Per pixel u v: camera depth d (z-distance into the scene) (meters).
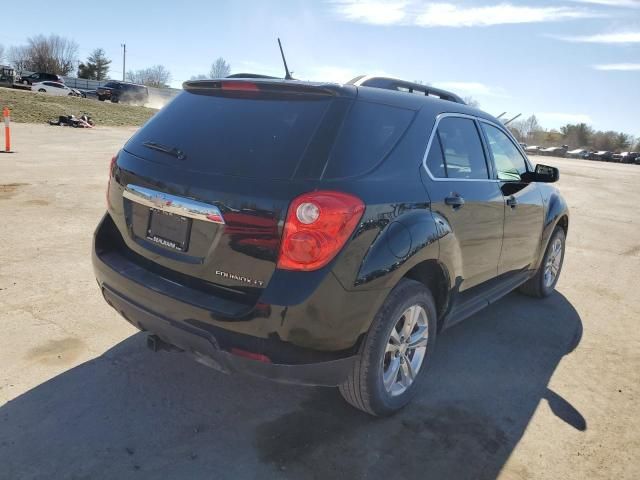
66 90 45.91
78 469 2.48
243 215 2.46
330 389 3.32
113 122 29.00
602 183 21.25
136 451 2.63
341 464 2.65
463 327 4.50
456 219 3.19
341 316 2.47
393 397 3.02
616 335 4.54
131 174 2.95
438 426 3.02
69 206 7.72
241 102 2.89
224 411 3.01
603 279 6.26
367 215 2.52
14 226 6.38
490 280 3.96
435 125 3.23
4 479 2.38
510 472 2.69
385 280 2.60
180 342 2.66
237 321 2.42
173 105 3.18
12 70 46.78
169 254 2.75
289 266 2.38
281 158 2.52
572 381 3.67
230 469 2.55
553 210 4.89
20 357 3.38
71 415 2.86
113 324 3.94
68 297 4.35
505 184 3.94
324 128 2.57
